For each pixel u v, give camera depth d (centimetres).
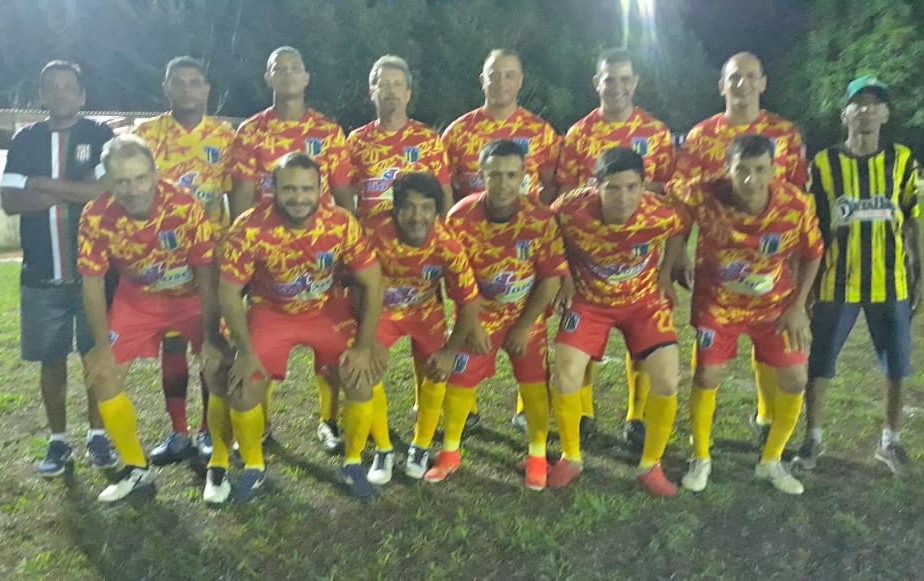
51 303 373
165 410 466
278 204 320
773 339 363
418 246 347
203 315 358
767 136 397
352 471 367
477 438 430
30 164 365
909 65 1856
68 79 365
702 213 358
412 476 382
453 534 331
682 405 475
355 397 357
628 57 404
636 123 412
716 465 394
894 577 302
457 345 364
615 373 529
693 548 322
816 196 378
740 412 460
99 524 338
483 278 364
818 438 387
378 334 371
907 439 415
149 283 357
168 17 1606
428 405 381
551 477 376
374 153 415
